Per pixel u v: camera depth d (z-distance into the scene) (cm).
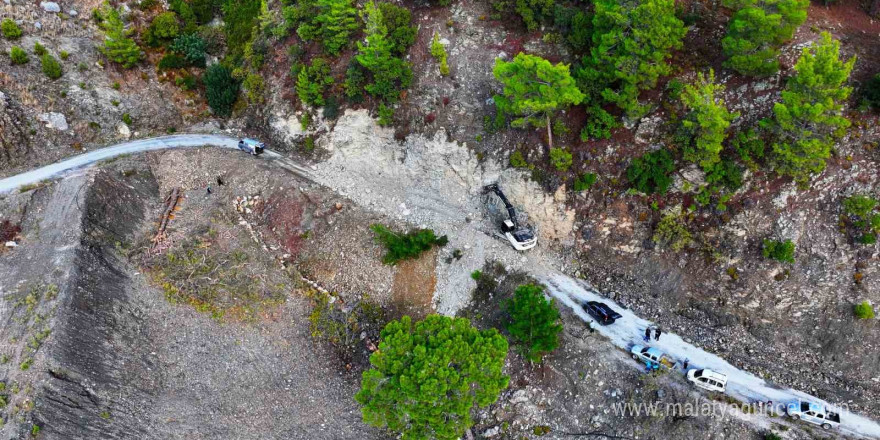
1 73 4656
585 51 4259
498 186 4441
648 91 3972
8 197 4244
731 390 3416
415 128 4603
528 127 4272
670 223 3838
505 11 4612
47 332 3347
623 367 3562
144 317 3797
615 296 3984
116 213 4284
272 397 3631
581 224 4159
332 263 4319
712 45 4025
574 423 3475
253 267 4191
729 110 3759
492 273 4162
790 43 3862
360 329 3972
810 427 3247
